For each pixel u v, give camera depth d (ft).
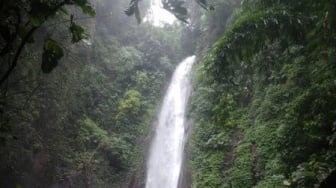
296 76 20.99
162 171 43.93
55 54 5.61
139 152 45.19
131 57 54.75
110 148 41.88
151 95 52.44
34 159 29.35
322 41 11.68
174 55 60.34
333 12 10.29
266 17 12.37
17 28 5.19
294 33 12.45
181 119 45.73
